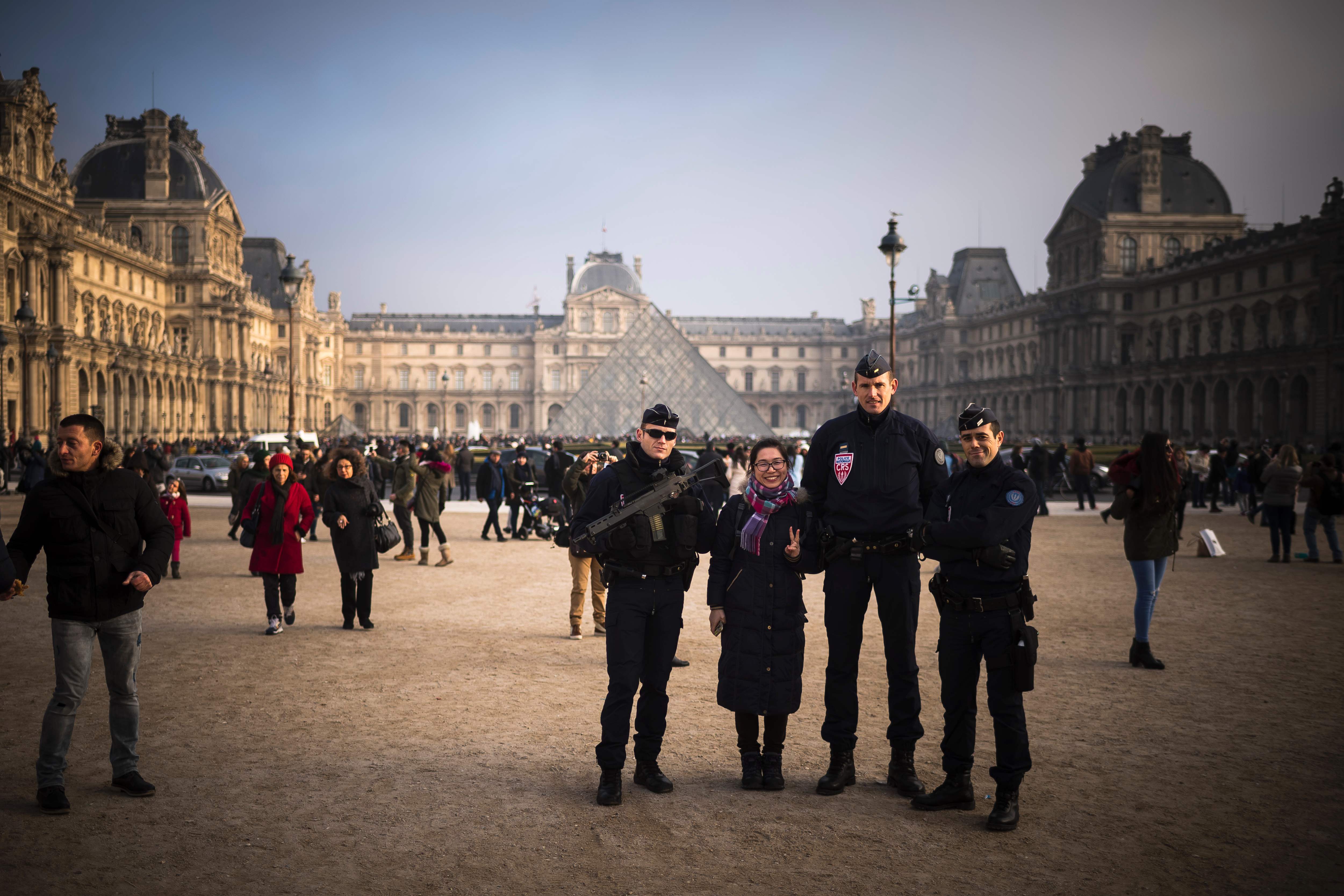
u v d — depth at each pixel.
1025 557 8.30
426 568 24.56
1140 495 13.40
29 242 75.56
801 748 10.19
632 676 8.59
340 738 10.35
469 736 10.46
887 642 8.83
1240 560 25.33
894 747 8.86
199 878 7.06
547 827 8.03
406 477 24.94
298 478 16.20
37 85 78.81
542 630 16.45
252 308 128.12
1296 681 12.86
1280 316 98.00
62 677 8.34
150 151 113.38
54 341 77.06
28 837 7.74
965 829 8.01
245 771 9.31
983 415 8.44
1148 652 13.63
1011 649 8.09
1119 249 124.38
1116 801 8.59
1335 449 26.33
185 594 20.05
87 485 8.48
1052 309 136.75
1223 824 8.06
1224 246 107.56
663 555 8.74
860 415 8.96
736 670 8.77
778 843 7.71
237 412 115.81
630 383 101.31
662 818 8.23
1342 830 7.93
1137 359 125.00
